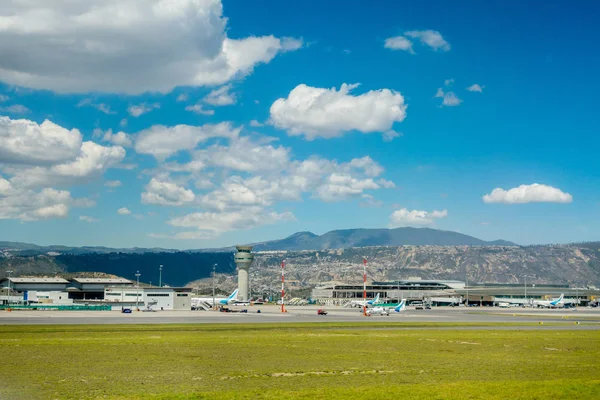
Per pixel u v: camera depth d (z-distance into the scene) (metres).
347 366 77.31
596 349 103.12
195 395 55.56
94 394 56.34
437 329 150.88
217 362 79.44
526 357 89.88
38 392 57.28
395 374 71.00
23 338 107.56
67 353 86.75
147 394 56.31
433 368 76.50
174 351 91.06
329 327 153.00
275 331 135.12
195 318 189.25
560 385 61.16
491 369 76.12
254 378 66.94
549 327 165.38
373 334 130.50
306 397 54.97
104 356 83.88
